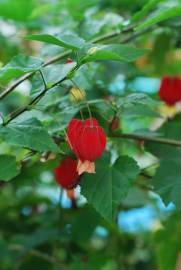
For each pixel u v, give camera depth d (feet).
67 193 2.15
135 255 2.68
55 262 2.27
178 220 2.13
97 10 2.33
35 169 2.23
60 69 1.51
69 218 2.25
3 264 2.48
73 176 1.67
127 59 1.54
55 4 2.26
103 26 2.04
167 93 2.07
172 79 2.07
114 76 2.11
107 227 2.28
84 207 2.19
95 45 1.52
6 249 2.29
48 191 2.86
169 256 2.22
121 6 2.30
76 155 1.60
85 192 1.60
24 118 1.60
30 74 1.58
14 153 1.80
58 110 1.83
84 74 1.64
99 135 1.57
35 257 2.35
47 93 1.59
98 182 1.61
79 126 1.58
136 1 2.25
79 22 2.00
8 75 1.45
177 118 2.09
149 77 2.38
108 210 1.57
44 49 1.99
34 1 2.46
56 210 2.31
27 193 2.66
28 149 1.69
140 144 1.98
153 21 1.62
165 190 1.70
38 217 2.41
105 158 1.65
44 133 1.54
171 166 1.74
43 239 2.23
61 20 2.39
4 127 1.55
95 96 2.03
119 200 1.58
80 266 2.19
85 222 2.20
